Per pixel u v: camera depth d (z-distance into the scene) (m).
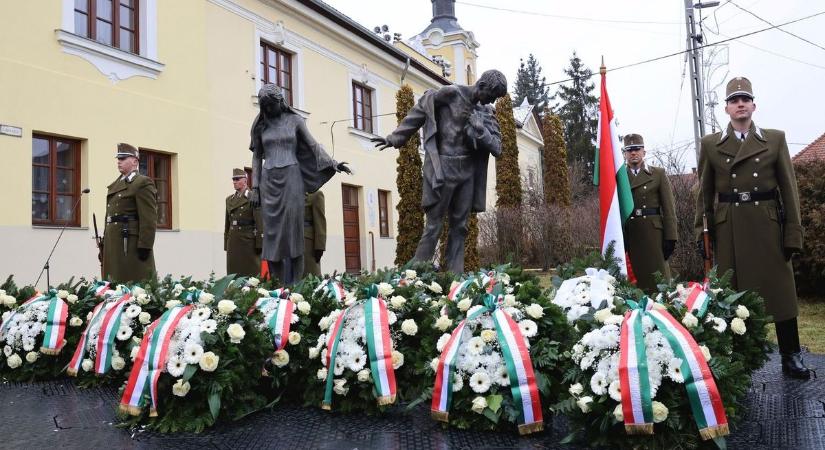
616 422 2.33
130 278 6.02
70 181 9.55
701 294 3.09
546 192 24.41
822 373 3.88
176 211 11.27
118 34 10.44
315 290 3.71
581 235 18.39
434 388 2.76
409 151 15.30
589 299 3.03
